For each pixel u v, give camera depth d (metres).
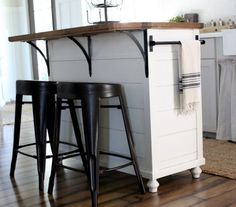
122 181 2.83
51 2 6.20
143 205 2.36
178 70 2.64
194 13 4.91
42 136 2.79
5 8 5.83
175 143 2.68
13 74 5.89
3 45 5.80
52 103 2.86
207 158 3.25
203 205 2.31
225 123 3.86
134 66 2.56
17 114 3.05
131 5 5.83
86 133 2.35
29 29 6.05
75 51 3.05
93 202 2.33
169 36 2.57
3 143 4.34
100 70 2.83
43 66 6.07
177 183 2.72
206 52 3.99
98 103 2.35
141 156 2.62
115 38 2.66
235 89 3.71
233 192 2.49
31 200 2.56
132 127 2.64
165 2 5.32
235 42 3.61
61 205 2.45
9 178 3.05
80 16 5.93
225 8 4.59
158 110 2.55
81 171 2.46
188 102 2.63
